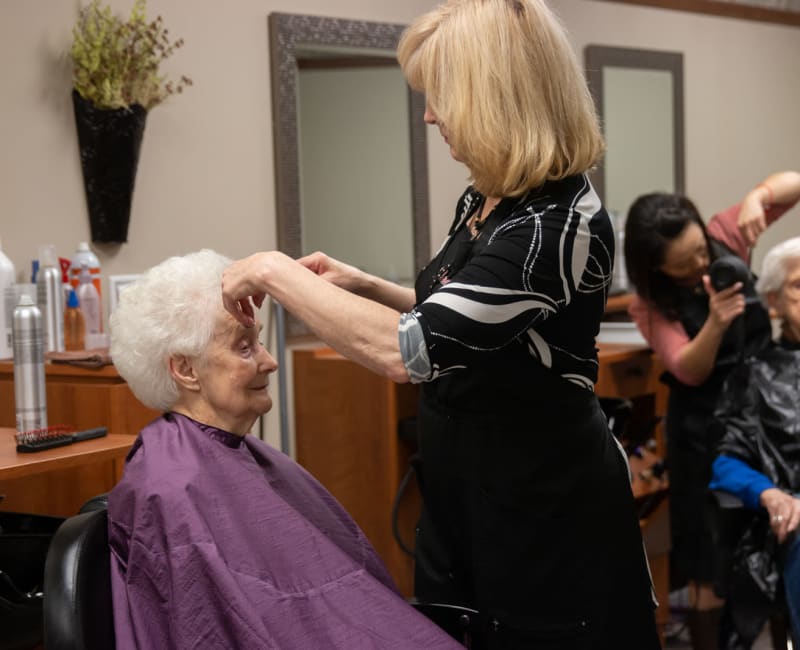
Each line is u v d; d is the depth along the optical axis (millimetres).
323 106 3402
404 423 3104
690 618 2941
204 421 1610
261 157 3279
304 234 3371
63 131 2824
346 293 1508
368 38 3490
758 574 2461
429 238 3697
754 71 5133
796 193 3352
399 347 1474
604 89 4359
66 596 1345
